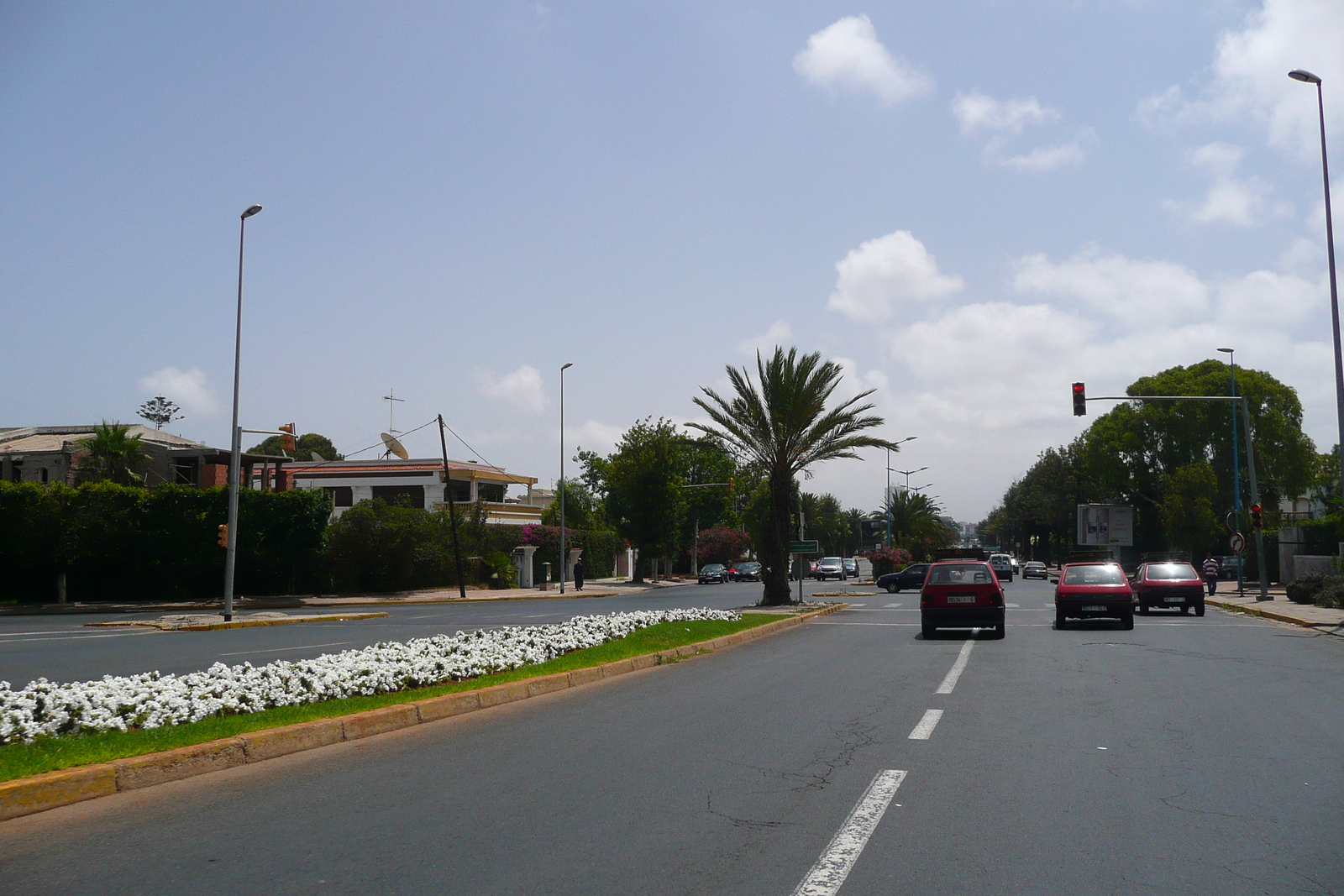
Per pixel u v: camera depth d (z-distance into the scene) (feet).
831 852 17.65
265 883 16.15
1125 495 235.20
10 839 18.85
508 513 218.79
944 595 65.62
